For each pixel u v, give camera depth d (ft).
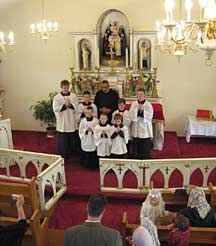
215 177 20.74
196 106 29.53
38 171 19.25
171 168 17.89
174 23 11.52
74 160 23.89
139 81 27.66
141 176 18.19
